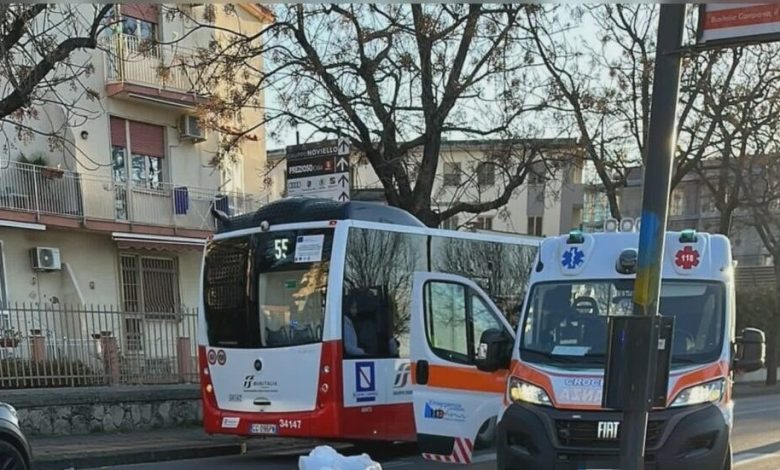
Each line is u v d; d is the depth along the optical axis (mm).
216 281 10359
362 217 10102
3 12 8523
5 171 18297
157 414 12641
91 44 9805
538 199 24109
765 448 11266
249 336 9938
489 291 12391
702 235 7262
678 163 21594
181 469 9398
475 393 8695
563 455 6078
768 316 35469
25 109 11195
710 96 20188
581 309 7031
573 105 18125
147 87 20984
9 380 11422
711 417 6012
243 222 10484
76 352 12258
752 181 25844
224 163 21312
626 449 4137
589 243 7371
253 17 22562
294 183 13141
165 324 13414
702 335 6648
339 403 9352
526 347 6957
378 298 10078
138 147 21844
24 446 6922
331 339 9414
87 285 20281
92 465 9453
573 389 6223
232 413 9930
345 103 15062
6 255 18562
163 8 17656
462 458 8500
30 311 11781
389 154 15633
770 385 32375
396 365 10141
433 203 18953
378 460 10516
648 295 4129
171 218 21969
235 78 16344
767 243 33250
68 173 19516
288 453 11031
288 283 9852
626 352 4094
